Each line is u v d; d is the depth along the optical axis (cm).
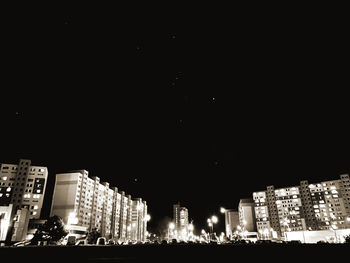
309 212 16762
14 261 2714
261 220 17762
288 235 10006
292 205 17262
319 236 9369
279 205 17650
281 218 17350
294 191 17462
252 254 3175
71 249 2981
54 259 2884
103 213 18875
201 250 3244
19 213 10788
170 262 2988
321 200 16575
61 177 16175
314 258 3058
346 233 8988
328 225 15875
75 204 15450
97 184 18388
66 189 15862
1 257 2669
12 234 10394
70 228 11962
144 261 2972
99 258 3067
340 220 15712
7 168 14588
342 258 3028
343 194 15988
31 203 14400
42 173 15150
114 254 3148
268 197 18200
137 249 3231
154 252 3244
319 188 16850
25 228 11100
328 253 3062
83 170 16612
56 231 8612
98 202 18412
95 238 10288
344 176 16188
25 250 2770
